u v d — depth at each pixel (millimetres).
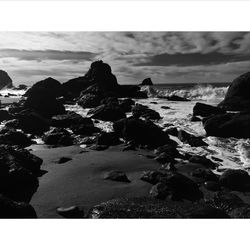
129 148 8469
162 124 11742
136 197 5371
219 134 9938
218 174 6750
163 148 8086
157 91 24484
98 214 4828
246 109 13367
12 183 5637
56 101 14367
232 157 8008
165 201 5273
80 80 23656
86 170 6754
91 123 11766
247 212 4969
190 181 5805
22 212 4691
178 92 22016
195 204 5238
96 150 8414
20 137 9141
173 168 6824
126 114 14094
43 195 5562
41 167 6977
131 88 23531
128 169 6836
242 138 9688
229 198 5410
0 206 4609
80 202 5297
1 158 6078
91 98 17125
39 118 11242
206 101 19312
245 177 6117
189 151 8484
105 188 5828
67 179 6277
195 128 11070
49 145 9016
